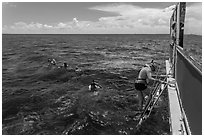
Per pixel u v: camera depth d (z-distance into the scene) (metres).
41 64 19.31
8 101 8.59
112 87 10.57
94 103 8.07
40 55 27.38
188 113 4.31
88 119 6.57
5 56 26.89
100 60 22.36
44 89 10.49
